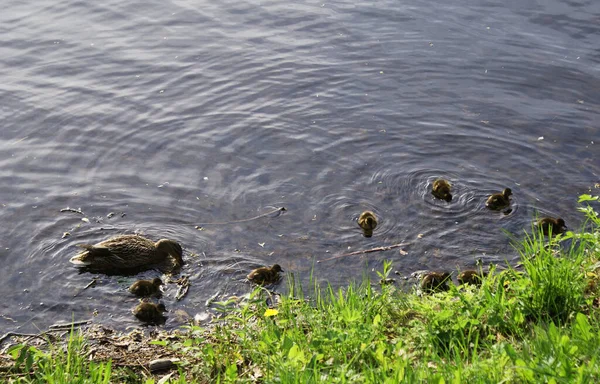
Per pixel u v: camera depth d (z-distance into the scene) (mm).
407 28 19172
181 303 10625
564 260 8766
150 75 17047
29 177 13492
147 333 9898
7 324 10188
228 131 14922
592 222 12156
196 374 8227
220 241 11961
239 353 8336
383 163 13945
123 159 14086
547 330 7547
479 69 17234
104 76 17000
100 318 10328
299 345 7797
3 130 14938
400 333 8180
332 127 15070
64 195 13016
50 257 11570
